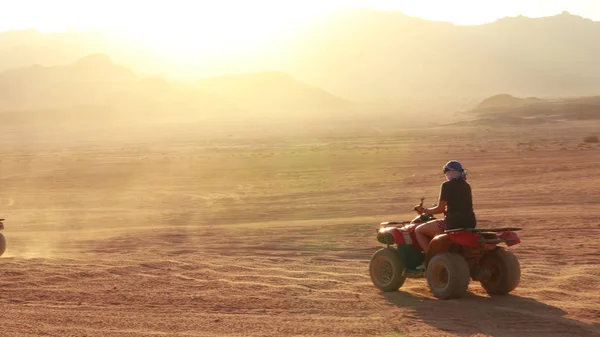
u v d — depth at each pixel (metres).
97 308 9.56
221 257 14.88
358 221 22.28
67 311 9.38
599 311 9.15
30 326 8.49
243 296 10.28
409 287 11.12
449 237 10.02
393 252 10.74
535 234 17.52
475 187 33.47
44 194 41.06
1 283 11.23
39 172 59.38
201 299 10.09
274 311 9.37
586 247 14.98
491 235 10.05
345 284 11.28
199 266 12.93
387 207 27.09
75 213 30.84
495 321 8.73
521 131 132.12
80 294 10.45
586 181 32.28
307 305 9.71
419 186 35.34
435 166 50.50
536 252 14.50
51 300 10.08
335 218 24.89
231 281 11.47
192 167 59.72
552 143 85.94
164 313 9.27
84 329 8.38
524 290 10.68
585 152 59.88
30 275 11.91
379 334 8.16
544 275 11.84
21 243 20.36
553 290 10.58
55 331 8.26
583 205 24.33
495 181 35.97
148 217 28.16
